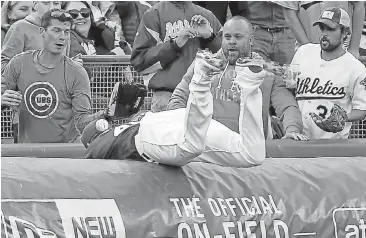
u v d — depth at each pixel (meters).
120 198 8.41
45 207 8.01
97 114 13.15
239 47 11.56
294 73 12.69
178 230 8.45
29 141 13.58
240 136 9.40
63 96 13.51
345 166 10.09
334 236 9.26
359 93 13.05
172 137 8.77
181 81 12.09
